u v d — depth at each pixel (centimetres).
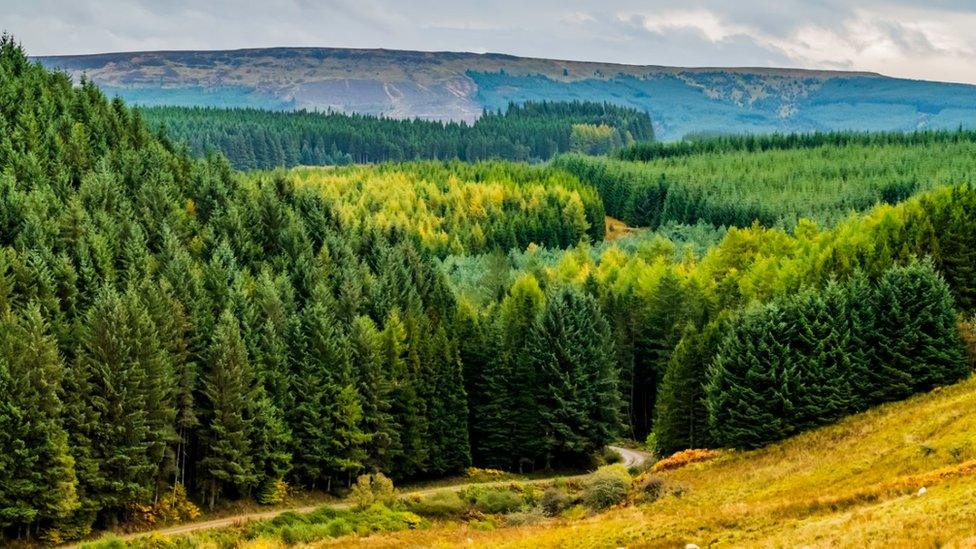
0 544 6159
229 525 6919
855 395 7794
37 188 9994
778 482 6362
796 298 8169
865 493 4875
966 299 8962
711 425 8062
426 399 8931
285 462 7888
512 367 9550
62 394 6712
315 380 8144
